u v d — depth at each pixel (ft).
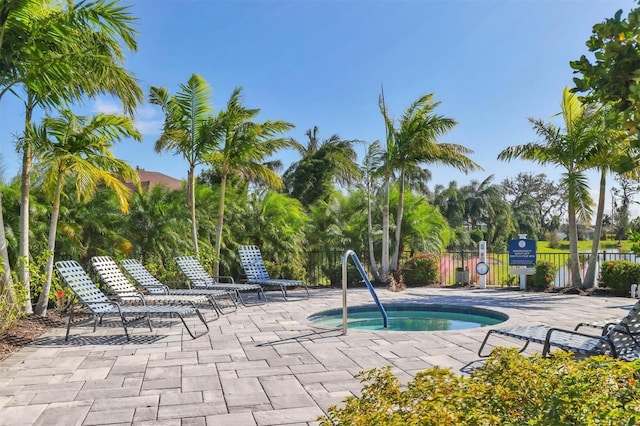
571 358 8.70
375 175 49.96
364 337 22.79
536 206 180.34
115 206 38.50
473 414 6.44
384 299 38.63
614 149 38.17
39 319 26.71
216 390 15.05
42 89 25.36
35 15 25.34
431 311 35.86
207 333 23.90
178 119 41.78
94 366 17.80
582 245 116.37
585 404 6.15
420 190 124.26
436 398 6.93
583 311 31.55
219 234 43.47
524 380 7.67
